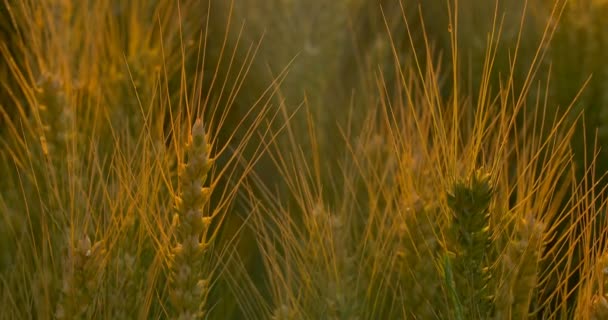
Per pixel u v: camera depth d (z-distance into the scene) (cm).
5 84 78
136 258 69
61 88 71
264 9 84
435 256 69
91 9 83
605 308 63
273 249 72
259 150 82
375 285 72
